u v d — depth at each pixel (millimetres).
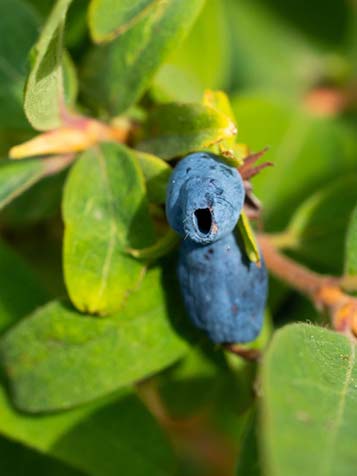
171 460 159
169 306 149
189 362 166
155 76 166
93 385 149
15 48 166
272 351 107
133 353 149
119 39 156
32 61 125
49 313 149
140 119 160
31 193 172
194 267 138
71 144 152
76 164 148
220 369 166
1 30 166
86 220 146
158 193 145
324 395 112
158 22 154
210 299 140
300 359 112
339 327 151
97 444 158
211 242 129
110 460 157
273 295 180
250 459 135
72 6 166
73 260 145
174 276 149
